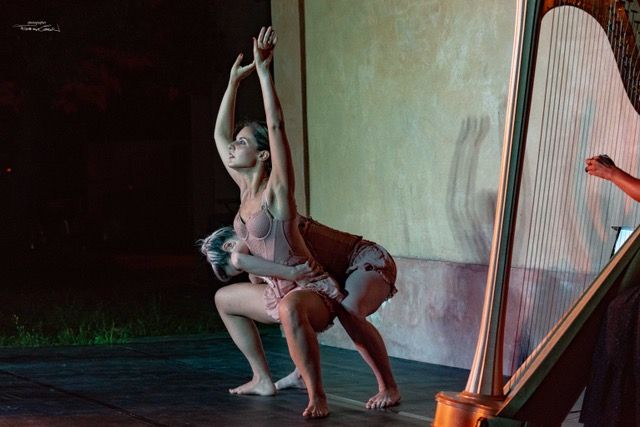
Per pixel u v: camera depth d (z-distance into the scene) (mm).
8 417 8094
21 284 22469
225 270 8758
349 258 8492
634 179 7301
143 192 34875
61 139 33656
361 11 12148
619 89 9141
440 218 11195
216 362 11156
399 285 11523
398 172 11766
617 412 6359
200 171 22203
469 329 10664
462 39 10859
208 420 7941
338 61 12539
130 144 34969
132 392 9227
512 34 10297
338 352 12023
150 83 24922
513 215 6094
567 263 9648
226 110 8750
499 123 10477
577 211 9562
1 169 29516
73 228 32969
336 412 8281
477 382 6203
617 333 6348
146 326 14562
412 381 9930
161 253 32438
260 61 8016
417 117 11469
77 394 9133
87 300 18719
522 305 9836
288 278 8242
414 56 11453
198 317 15578
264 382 9031
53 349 12281
